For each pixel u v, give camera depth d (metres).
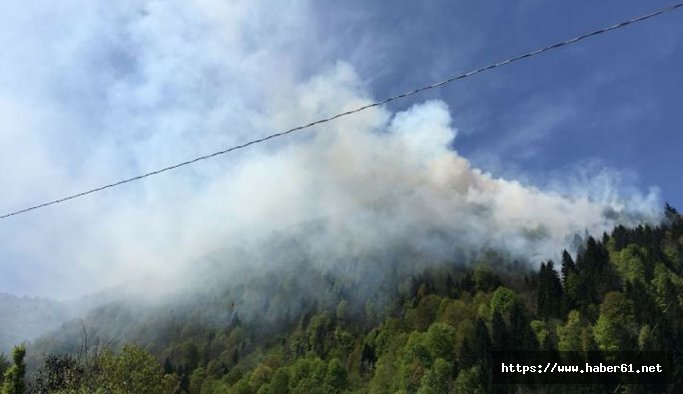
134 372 50.28
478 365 147.00
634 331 150.00
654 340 134.25
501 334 155.00
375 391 177.38
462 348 155.88
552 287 192.38
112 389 43.22
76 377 36.34
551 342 151.25
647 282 180.38
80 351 38.09
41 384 35.72
